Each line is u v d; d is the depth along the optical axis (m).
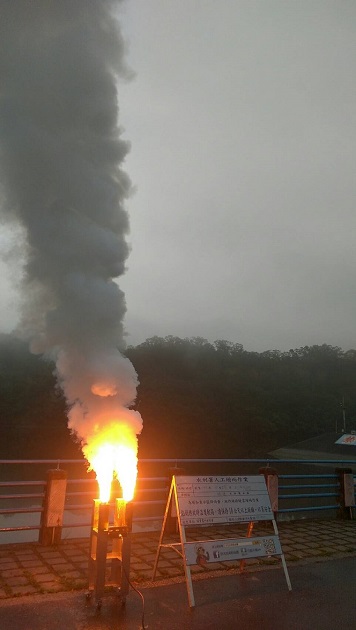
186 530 6.80
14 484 5.69
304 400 72.44
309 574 5.16
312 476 8.02
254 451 63.25
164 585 4.65
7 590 4.29
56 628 3.64
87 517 10.45
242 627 3.82
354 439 58.94
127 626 3.73
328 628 3.84
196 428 58.31
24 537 9.09
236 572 5.12
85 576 4.71
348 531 7.19
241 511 4.98
